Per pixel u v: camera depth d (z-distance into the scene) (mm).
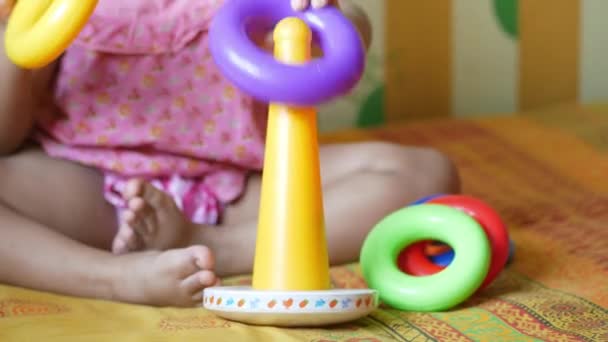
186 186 1143
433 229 951
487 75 2229
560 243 1217
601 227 1291
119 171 1104
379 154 1194
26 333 781
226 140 1146
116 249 966
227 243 1081
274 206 869
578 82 2287
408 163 1187
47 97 1097
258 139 1159
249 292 818
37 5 905
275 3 895
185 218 1028
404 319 892
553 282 1021
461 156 1776
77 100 1091
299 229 861
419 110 2189
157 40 1089
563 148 1815
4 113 1010
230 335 786
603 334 815
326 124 2123
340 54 826
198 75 1117
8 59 989
